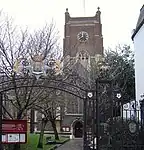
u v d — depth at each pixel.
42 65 17.47
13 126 16.67
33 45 24.98
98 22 82.50
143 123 16.92
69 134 72.81
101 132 17.70
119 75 40.78
